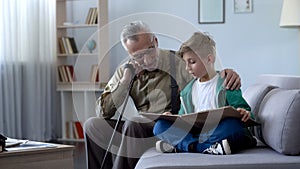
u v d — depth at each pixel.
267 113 2.55
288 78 3.05
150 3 6.23
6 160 2.49
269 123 2.48
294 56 5.76
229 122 2.52
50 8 6.39
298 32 5.66
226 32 5.96
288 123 2.33
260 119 2.63
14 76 5.96
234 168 2.18
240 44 5.92
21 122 6.08
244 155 2.38
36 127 6.18
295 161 2.22
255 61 5.88
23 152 2.54
